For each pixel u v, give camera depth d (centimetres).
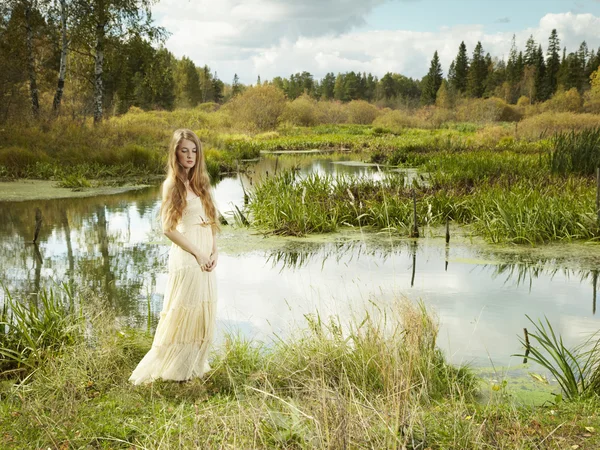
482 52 9125
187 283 335
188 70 8631
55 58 2597
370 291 545
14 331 406
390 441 240
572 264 653
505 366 378
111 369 357
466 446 252
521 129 3075
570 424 278
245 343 396
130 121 3083
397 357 324
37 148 1684
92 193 1291
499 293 542
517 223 793
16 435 274
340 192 1059
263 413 271
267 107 4300
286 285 575
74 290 562
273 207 923
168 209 333
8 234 833
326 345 367
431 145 2519
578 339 426
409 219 883
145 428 278
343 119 5572
